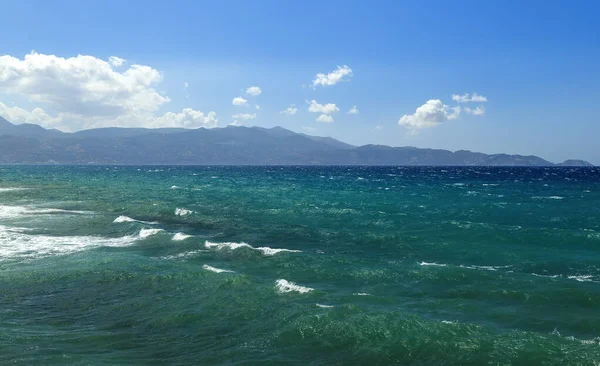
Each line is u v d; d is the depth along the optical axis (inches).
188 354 402.0
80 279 644.1
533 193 2090.3
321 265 719.7
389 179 3757.4
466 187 2583.7
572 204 1563.7
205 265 715.4
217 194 2070.6
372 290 590.2
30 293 584.4
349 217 1266.0
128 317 497.7
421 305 527.5
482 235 962.7
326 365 378.3
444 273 657.6
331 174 5241.1
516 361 378.3
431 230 1042.7
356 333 437.4
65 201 1715.1
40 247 872.9
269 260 759.1
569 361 374.3
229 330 457.4
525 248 834.2
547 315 490.6
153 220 1252.5
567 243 874.1
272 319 481.1
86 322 483.2
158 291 586.6
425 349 403.9
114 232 1040.2
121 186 2650.1
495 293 566.9
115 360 385.4
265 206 1546.5
